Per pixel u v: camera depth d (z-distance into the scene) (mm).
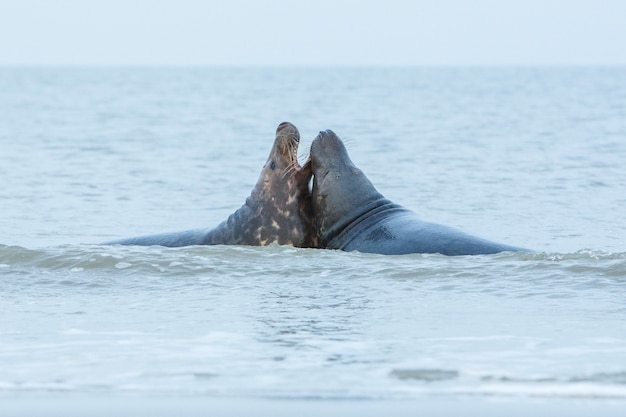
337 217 48094
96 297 37188
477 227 60344
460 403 23719
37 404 23781
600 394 24391
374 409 23266
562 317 33000
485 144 120125
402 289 38000
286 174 48250
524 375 26078
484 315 33406
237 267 42312
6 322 32875
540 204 70562
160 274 41250
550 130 141625
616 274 39500
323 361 27812
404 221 47125
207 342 30062
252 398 24266
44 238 57750
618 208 68875
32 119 174375
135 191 79562
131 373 26672
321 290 38031
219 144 123562
